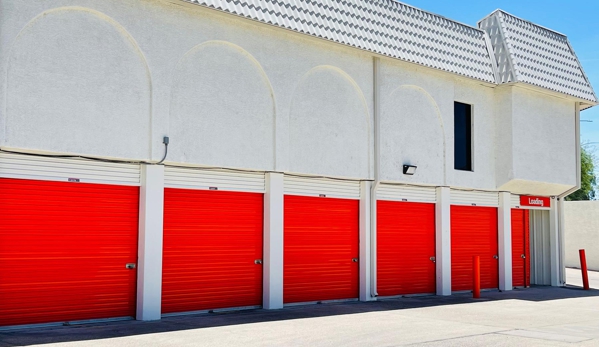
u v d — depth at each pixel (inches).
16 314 452.4
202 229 561.3
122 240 508.4
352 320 539.2
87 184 491.8
